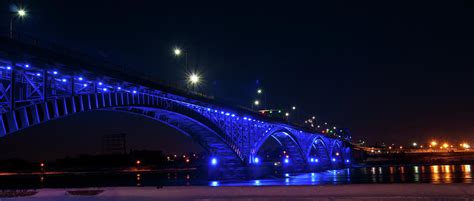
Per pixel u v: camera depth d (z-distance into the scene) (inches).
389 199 1178.6
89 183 5733.3
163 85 2940.5
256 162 4857.3
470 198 1163.9
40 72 1931.6
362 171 7839.6
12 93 1753.2
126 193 1344.7
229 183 4028.1
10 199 1290.6
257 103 5428.2
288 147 6678.2
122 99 2608.3
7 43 1656.0
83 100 2188.7
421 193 1229.7
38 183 6378.0
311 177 5433.1
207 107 3688.5
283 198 1224.8
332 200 1190.9
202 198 1268.5
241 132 4532.5
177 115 3388.3
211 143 4188.0
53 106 1950.1
